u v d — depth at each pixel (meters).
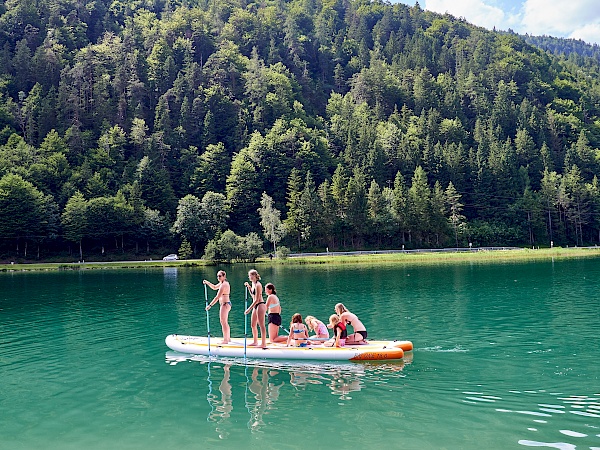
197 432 11.02
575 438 10.31
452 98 170.38
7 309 31.22
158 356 18.03
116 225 101.62
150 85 157.88
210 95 153.75
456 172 127.88
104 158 120.62
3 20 168.75
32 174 106.31
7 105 132.00
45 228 98.12
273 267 74.19
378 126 152.88
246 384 14.39
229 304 18.81
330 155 136.62
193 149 132.75
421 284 40.69
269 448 10.12
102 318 26.95
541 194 125.19
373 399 12.83
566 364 15.80
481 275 48.06
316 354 16.84
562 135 164.75
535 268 55.91
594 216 124.94
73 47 173.88
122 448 10.33
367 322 23.77
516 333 20.53
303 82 192.75
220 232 100.62
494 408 12.03
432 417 11.52
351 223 107.00
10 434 11.20
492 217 124.50
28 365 17.16
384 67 196.50
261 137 132.00
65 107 132.75
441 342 19.12
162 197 114.81
